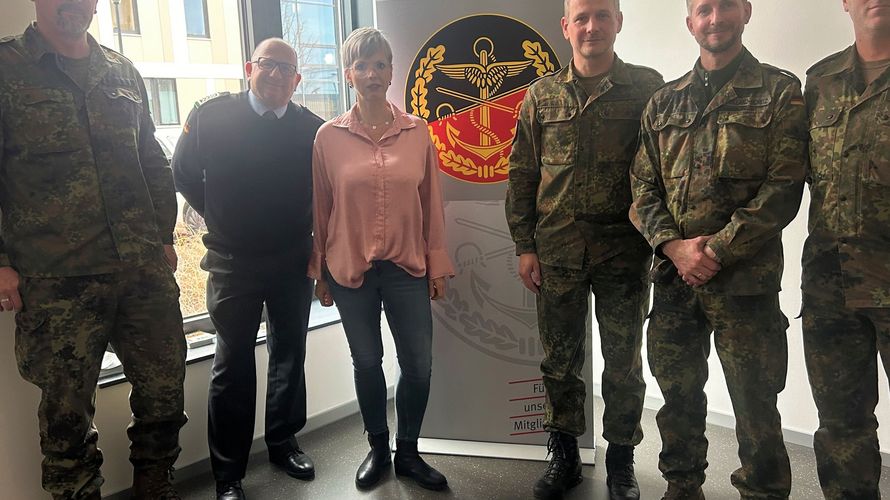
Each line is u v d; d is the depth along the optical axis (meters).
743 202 1.65
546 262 2.07
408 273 2.16
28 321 1.71
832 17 2.29
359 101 2.13
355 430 2.85
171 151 2.58
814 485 2.29
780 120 1.61
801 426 2.59
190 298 2.72
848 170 1.57
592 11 1.87
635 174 1.85
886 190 1.53
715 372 2.78
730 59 1.68
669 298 1.83
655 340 1.87
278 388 2.43
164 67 2.53
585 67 1.97
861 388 1.68
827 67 1.64
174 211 1.99
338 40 3.22
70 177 1.71
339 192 2.10
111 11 2.35
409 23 2.40
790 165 1.61
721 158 1.65
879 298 1.56
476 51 2.36
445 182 2.47
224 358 2.21
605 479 2.37
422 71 2.42
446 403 2.61
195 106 2.14
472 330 2.54
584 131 1.95
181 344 1.98
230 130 2.11
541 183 2.07
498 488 2.34
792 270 2.52
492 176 2.41
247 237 2.16
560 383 2.17
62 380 1.74
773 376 1.72
